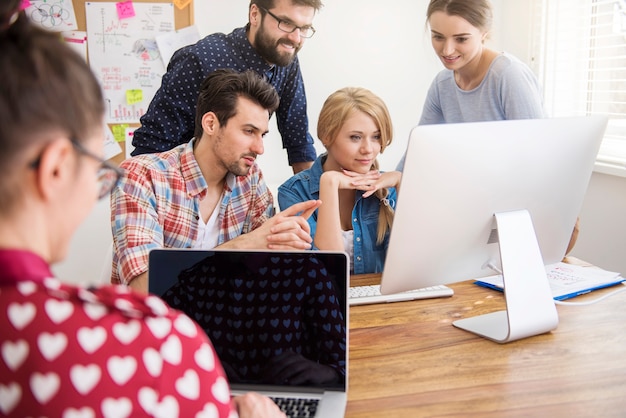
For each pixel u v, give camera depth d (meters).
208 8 3.16
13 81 0.58
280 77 2.53
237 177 1.90
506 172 1.46
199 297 1.23
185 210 1.78
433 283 1.53
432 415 1.15
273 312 1.22
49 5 3.06
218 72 1.77
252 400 0.95
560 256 1.69
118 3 3.08
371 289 1.74
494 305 1.64
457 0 2.10
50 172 0.59
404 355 1.38
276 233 1.65
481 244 1.52
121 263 1.64
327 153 2.04
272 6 2.26
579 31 2.99
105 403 0.58
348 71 3.32
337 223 1.87
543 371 1.30
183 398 0.62
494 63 2.20
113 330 0.60
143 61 3.13
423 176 1.38
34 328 0.58
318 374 1.20
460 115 2.38
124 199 1.68
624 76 2.80
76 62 0.62
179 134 2.43
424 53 3.37
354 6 3.27
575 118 1.52
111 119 3.16
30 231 0.60
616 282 1.76
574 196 1.60
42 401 0.57
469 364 1.33
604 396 1.21
